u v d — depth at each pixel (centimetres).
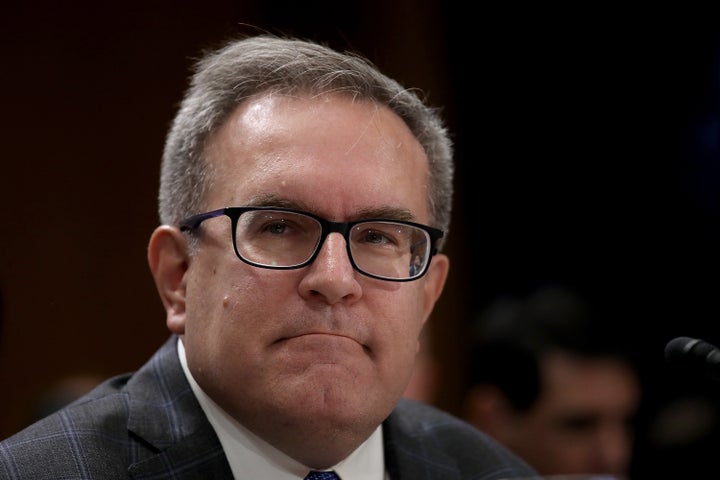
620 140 1023
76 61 732
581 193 1031
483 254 1035
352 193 353
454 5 994
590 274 1027
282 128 359
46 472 348
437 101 977
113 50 747
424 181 391
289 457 367
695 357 344
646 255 1020
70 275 688
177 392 385
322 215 350
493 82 1020
